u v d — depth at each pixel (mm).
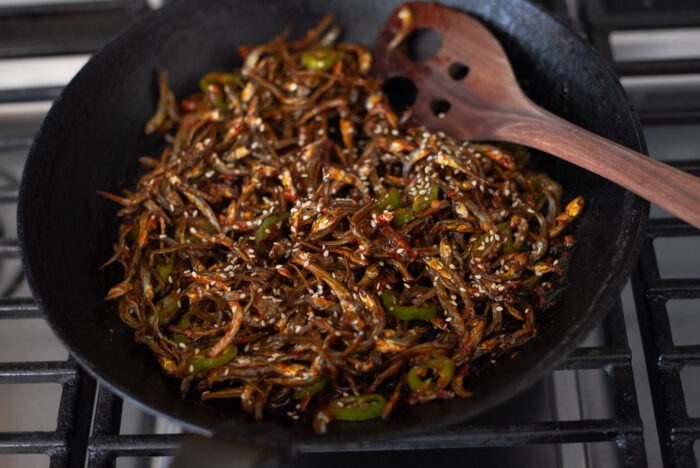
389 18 502
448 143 463
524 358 400
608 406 431
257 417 394
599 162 424
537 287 435
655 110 492
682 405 403
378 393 409
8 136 525
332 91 503
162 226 458
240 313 418
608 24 520
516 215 447
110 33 537
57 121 445
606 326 430
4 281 483
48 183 434
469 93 480
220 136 492
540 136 446
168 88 496
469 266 433
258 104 497
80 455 411
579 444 422
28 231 410
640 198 412
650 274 436
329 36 517
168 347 423
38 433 404
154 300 445
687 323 462
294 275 430
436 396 398
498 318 425
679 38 542
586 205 450
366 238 425
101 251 457
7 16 547
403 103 517
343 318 410
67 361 419
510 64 475
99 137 470
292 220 436
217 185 472
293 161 467
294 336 412
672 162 469
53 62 544
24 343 468
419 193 443
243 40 514
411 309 423
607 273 400
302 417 400
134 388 382
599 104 455
